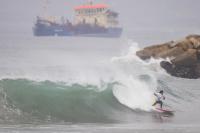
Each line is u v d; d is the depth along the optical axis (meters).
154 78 149.12
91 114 113.88
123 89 126.31
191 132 97.25
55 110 111.62
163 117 116.50
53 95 115.31
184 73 198.75
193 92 155.88
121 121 110.12
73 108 114.19
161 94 123.31
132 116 116.19
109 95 122.56
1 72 197.38
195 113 123.62
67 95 117.19
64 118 109.44
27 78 126.75
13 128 96.75
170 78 195.12
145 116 117.00
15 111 108.62
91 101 118.25
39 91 115.88
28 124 101.88
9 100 111.56
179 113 123.06
